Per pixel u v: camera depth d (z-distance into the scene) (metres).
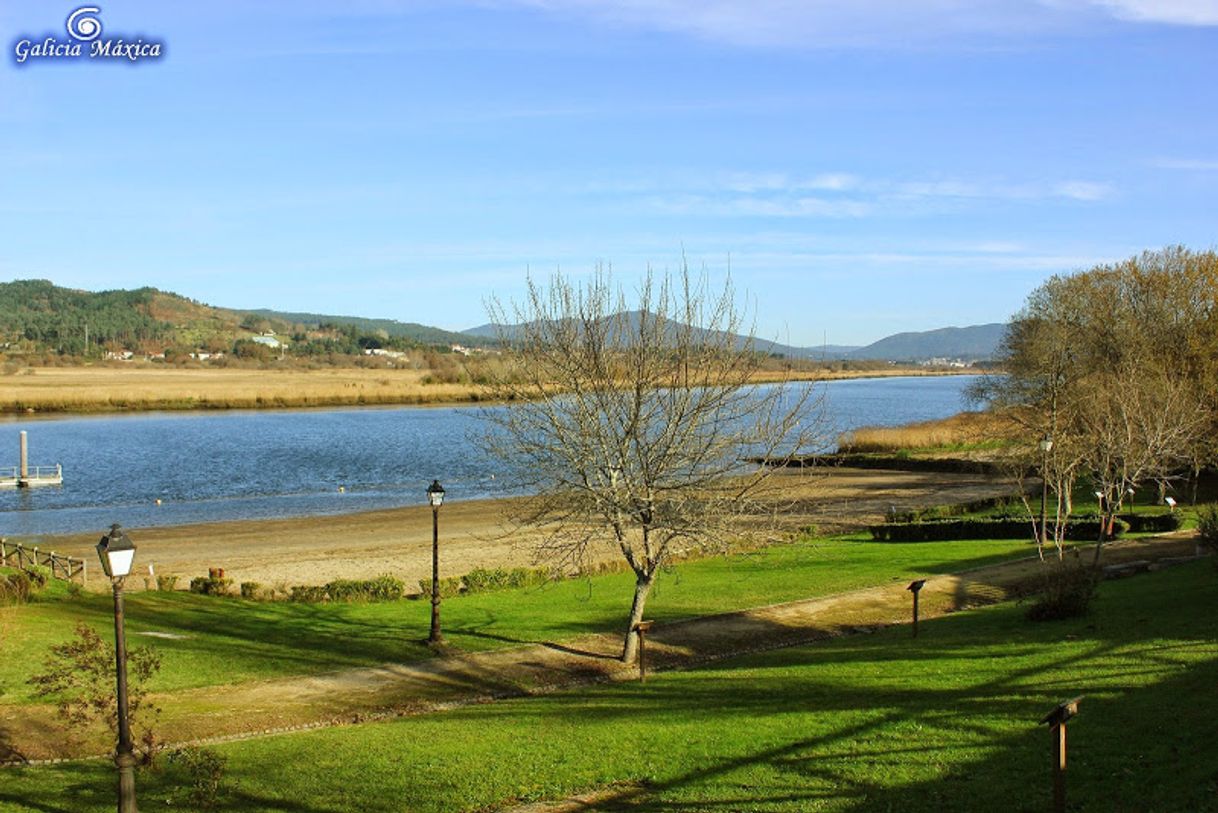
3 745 14.31
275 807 12.09
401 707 17.66
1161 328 54.72
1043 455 32.12
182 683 18.56
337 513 50.25
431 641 22.33
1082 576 20.95
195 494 57.31
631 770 12.88
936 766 11.72
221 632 23.31
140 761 13.21
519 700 17.80
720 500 19.81
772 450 20.61
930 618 23.52
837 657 19.02
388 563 36.25
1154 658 15.37
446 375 148.38
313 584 32.16
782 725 14.15
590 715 15.95
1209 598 19.92
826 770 12.02
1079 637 17.77
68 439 86.94
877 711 14.36
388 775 13.23
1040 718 13.08
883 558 33.22
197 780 12.43
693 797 11.59
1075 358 53.88
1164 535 34.72
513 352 20.28
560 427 19.45
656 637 22.88
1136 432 32.16
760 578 30.30
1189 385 44.66
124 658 11.10
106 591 28.19
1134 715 12.58
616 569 33.50
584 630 23.75
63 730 15.02
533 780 12.77
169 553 38.69
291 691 18.42
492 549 39.34
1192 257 60.41
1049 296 66.81
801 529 40.28
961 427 79.12
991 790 10.72
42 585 26.23
